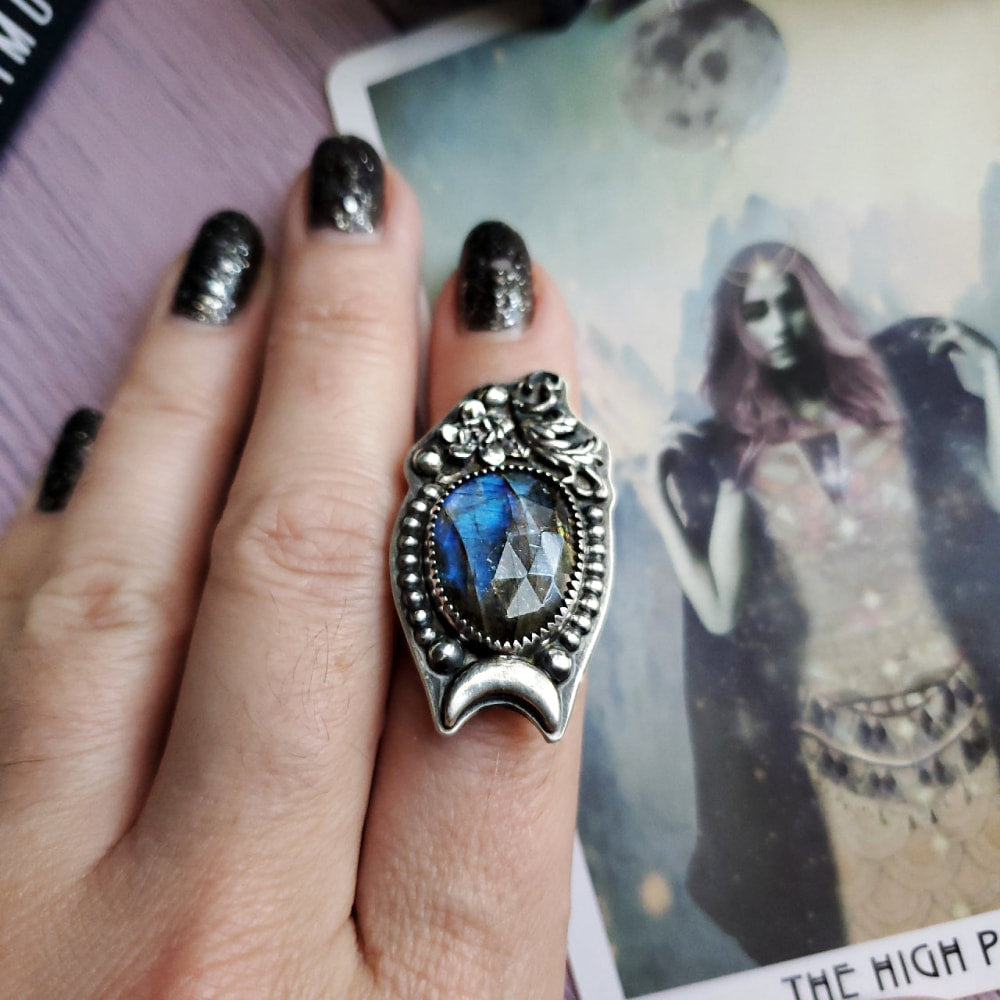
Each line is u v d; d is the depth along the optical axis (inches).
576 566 3.9
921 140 5.3
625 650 5.0
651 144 5.4
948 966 4.7
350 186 4.5
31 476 5.2
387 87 5.5
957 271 5.1
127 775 4.0
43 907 3.7
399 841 3.9
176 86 5.6
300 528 3.9
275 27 5.6
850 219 5.2
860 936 4.7
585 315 5.3
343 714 3.8
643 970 4.8
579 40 5.4
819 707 4.9
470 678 3.7
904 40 5.3
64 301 5.4
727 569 5.0
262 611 3.8
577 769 4.2
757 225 5.3
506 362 4.5
